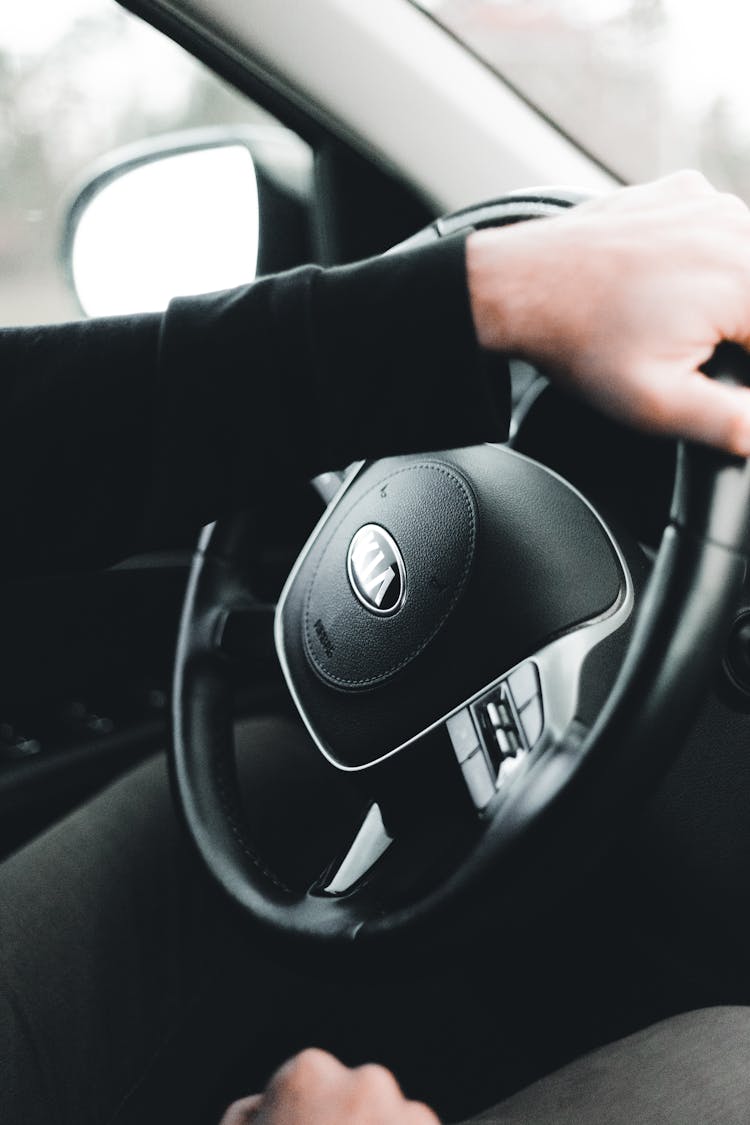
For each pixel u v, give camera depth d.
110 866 0.83
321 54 0.80
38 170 1.34
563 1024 0.85
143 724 1.22
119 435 0.52
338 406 0.48
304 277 0.50
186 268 1.10
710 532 0.50
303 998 0.87
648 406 0.47
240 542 0.88
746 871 0.67
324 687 0.66
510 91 0.84
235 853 0.72
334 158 0.86
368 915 0.59
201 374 0.50
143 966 0.79
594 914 0.76
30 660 1.20
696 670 0.49
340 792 0.96
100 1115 0.72
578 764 0.50
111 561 0.55
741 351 0.49
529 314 0.47
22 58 1.28
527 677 0.57
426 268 0.48
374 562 0.65
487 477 0.63
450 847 0.57
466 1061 0.86
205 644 0.84
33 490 0.53
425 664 0.61
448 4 0.84
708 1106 0.54
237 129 1.03
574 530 0.60
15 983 0.72
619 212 0.49
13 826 1.12
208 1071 0.80
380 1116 0.47
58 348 0.54
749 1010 0.62
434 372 0.47
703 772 0.66
